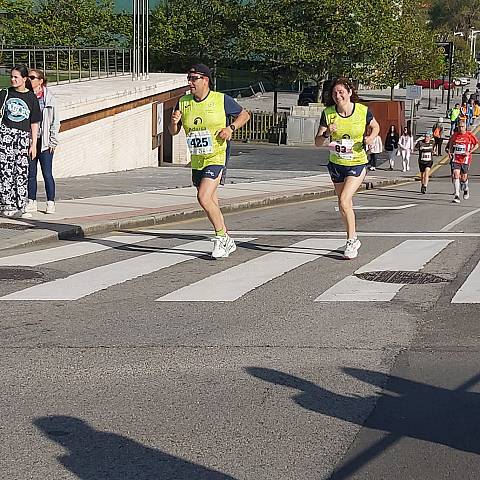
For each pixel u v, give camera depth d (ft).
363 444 15.94
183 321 24.09
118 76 102.12
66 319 24.18
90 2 157.17
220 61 168.55
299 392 18.60
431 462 15.19
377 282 29.50
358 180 33.24
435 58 183.21
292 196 63.82
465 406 17.92
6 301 26.14
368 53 158.92
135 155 87.76
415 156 126.52
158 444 15.79
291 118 148.05
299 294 27.55
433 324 24.14
